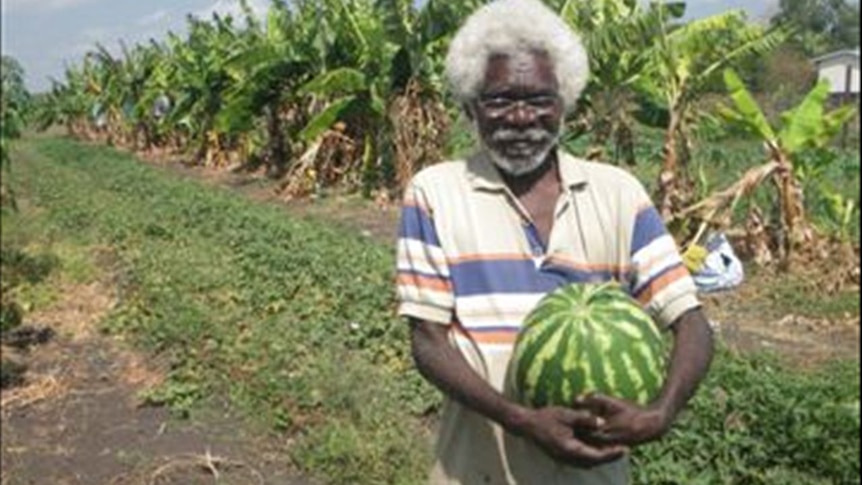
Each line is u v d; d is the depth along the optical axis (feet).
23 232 55.36
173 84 113.09
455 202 9.52
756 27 44.42
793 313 38.96
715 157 56.34
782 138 44.47
